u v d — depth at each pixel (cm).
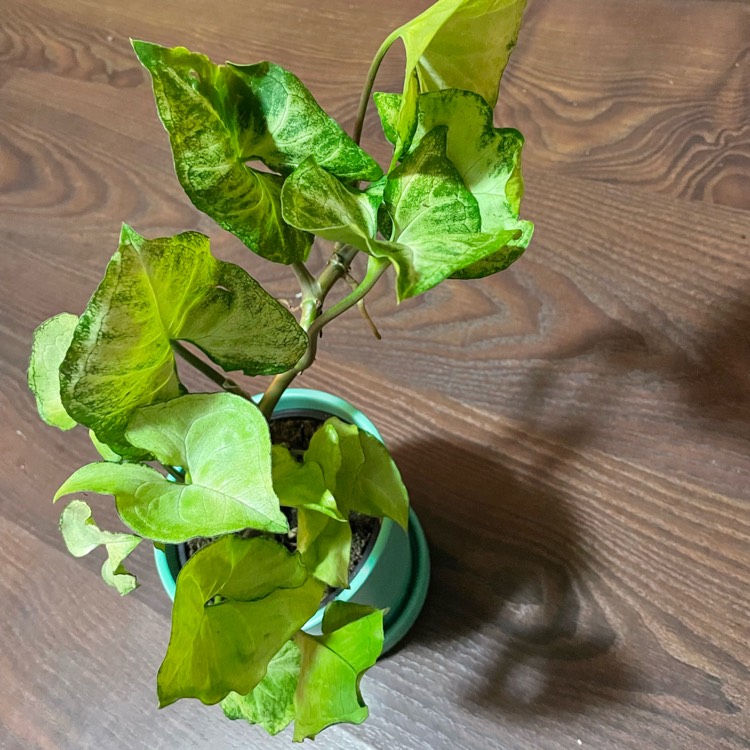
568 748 53
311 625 43
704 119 70
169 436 33
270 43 82
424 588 58
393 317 68
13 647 61
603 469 61
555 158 71
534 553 59
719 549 57
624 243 67
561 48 76
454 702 56
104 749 57
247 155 36
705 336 63
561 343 65
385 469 43
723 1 74
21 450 68
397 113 37
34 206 79
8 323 73
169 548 45
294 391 49
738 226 66
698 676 54
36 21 90
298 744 56
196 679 31
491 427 63
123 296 27
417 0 81
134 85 84
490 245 27
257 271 72
